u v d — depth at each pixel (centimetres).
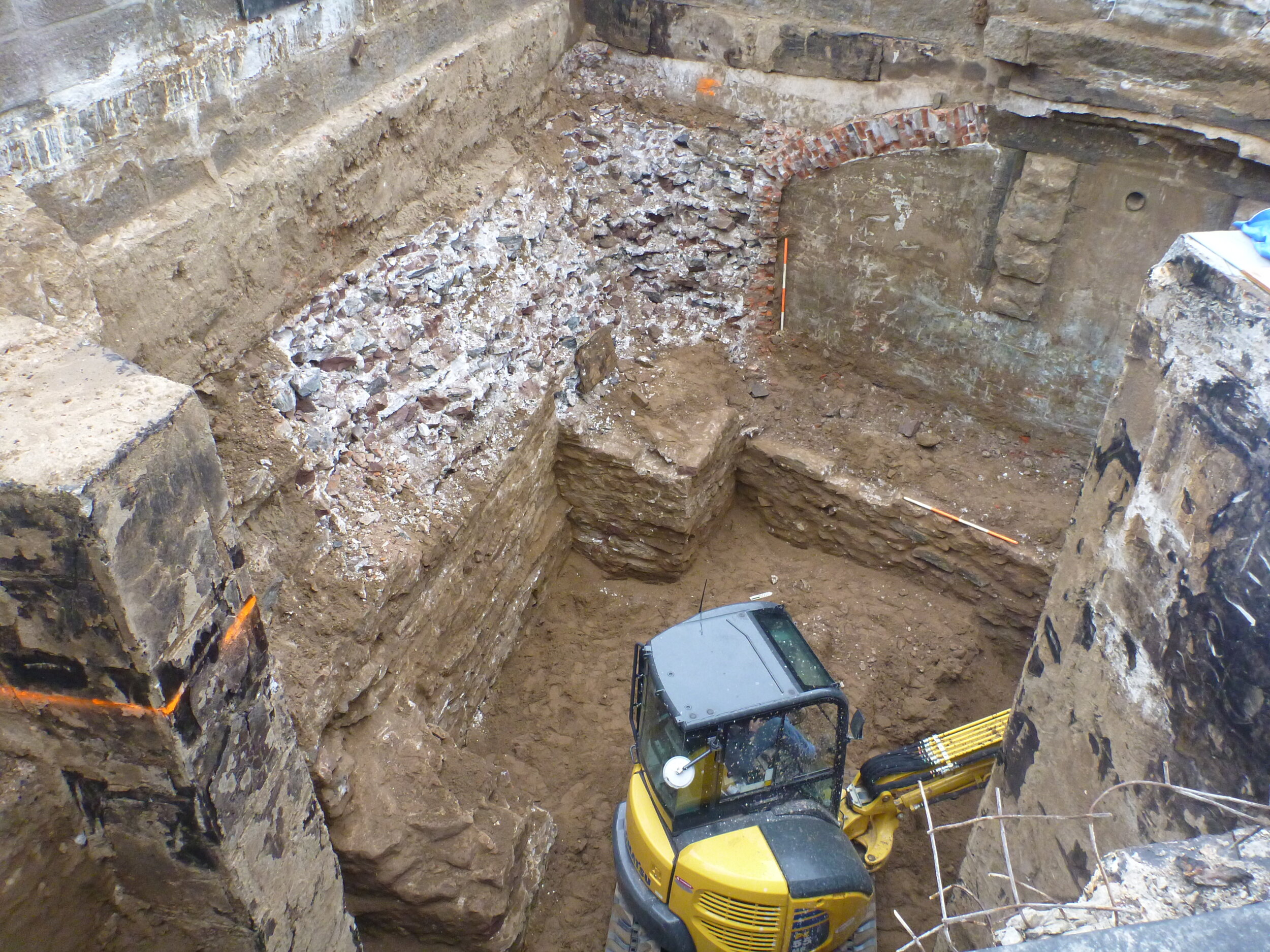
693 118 778
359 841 452
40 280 374
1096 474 340
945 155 680
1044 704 373
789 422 777
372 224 605
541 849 536
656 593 745
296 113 536
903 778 490
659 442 705
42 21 386
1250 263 284
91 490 257
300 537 506
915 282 740
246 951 377
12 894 323
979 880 423
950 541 709
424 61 636
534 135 783
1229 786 272
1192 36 560
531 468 674
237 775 342
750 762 450
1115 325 673
